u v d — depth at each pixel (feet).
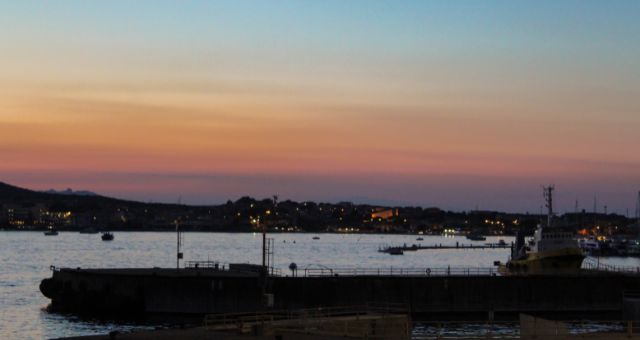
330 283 406.21
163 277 399.65
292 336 228.22
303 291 402.93
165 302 398.42
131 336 224.53
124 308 402.72
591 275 439.63
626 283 430.61
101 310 408.87
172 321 389.19
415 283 415.64
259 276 388.57
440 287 417.69
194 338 221.25
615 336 241.76
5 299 511.81
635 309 397.60
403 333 270.05
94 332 366.02
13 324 392.68
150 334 229.25
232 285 394.93
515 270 523.29
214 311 394.11
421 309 414.82
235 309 393.70
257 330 232.73
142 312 400.88
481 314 419.95
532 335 240.73
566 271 482.28
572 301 427.33
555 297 426.10
